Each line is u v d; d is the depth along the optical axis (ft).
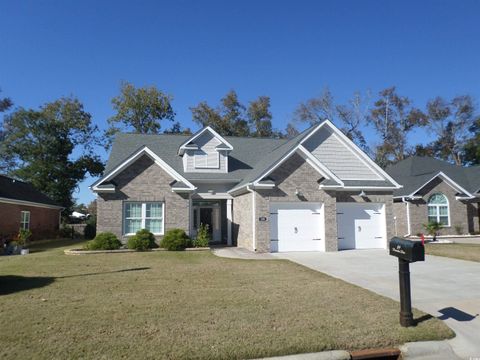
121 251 58.90
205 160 74.43
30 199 94.27
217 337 19.89
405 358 18.99
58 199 131.34
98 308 25.40
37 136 132.98
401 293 22.53
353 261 49.67
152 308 25.40
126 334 20.33
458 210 93.35
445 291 31.96
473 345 20.30
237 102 167.43
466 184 100.83
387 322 22.61
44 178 130.82
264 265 45.16
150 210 64.95
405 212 91.45
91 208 203.31
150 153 64.75
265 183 59.52
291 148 62.03
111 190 62.64
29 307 25.67
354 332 20.81
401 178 101.76
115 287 32.30
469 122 169.58
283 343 19.08
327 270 42.32
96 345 18.78
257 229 59.47
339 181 62.13
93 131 144.05
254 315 23.80
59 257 53.16
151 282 34.50
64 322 22.36
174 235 61.31
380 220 67.67
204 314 24.02
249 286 32.86
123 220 63.57
